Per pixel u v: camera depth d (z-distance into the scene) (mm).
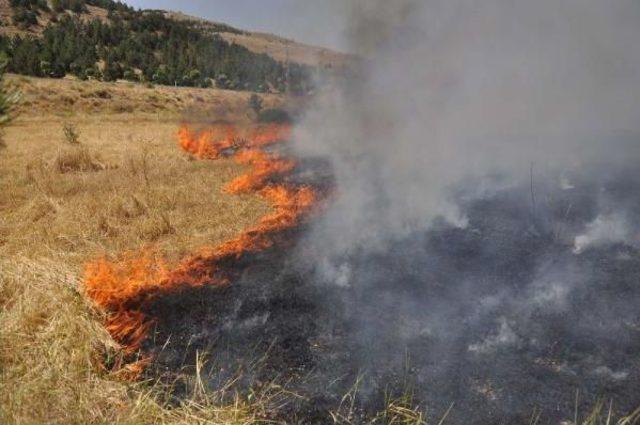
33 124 17125
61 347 3016
